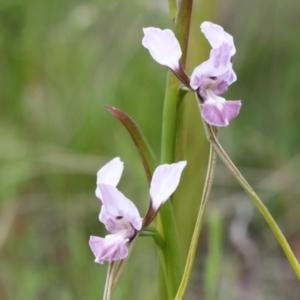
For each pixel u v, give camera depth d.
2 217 0.58
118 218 0.37
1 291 0.54
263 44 0.73
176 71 0.37
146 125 0.62
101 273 0.52
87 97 0.64
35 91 0.65
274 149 0.66
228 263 0.58
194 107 0.47
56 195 0.60
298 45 0.71
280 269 0.60
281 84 0.71
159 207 0.37
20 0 0.66
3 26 0.66
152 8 0.66
